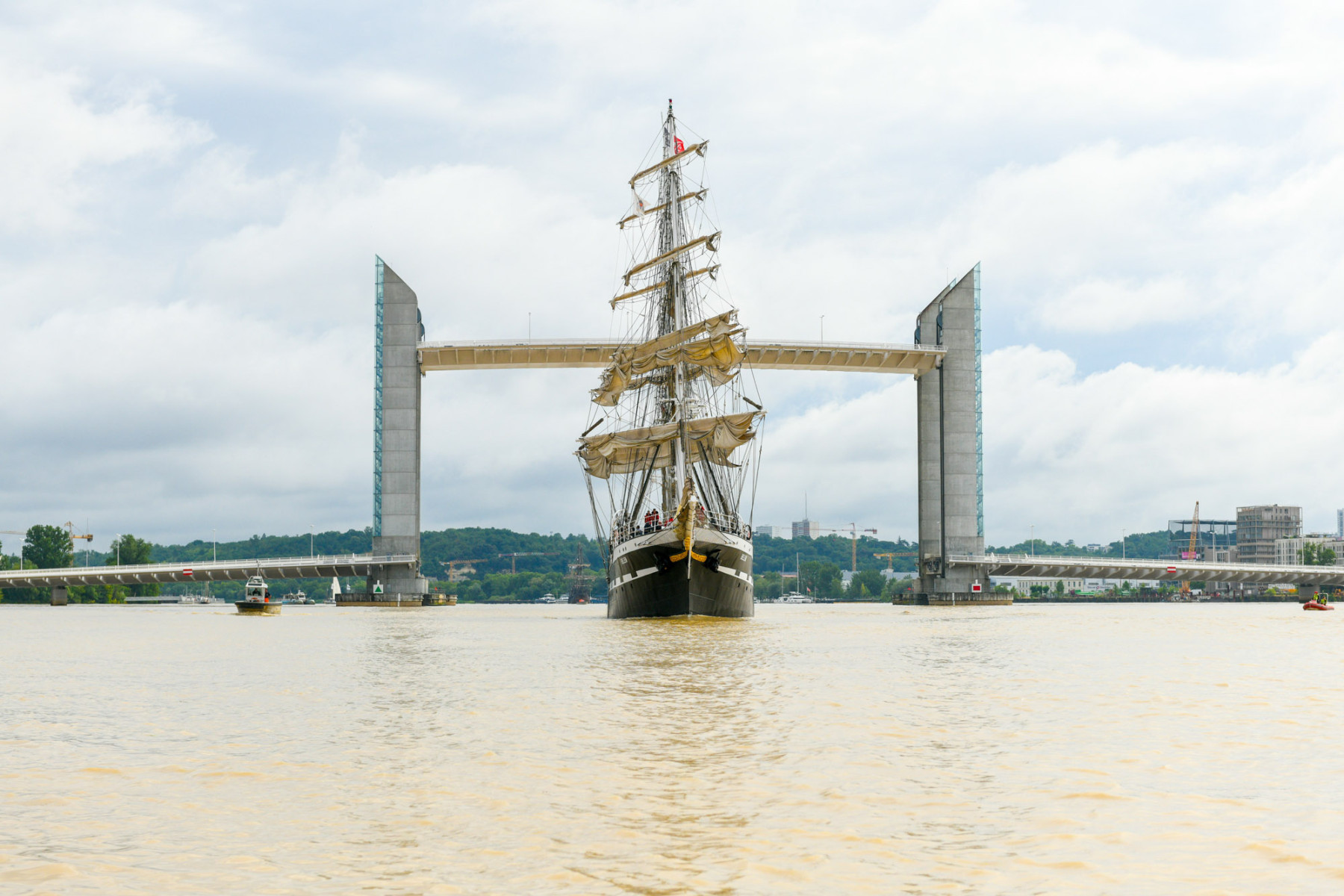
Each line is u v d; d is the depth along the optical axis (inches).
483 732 853.2
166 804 607.5
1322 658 1621.6
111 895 445.1
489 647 1967.3
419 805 599.8
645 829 545.0
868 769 689.6
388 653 1804.9
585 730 855.1
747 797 613.3
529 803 600.7
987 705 1008.9
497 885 455.8
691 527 2997.0
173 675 1396.4
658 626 2837.1
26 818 578.2
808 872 470.0
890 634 2372.0
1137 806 587.2
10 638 2511.1
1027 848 505.4
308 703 1057.5
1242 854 492.1
